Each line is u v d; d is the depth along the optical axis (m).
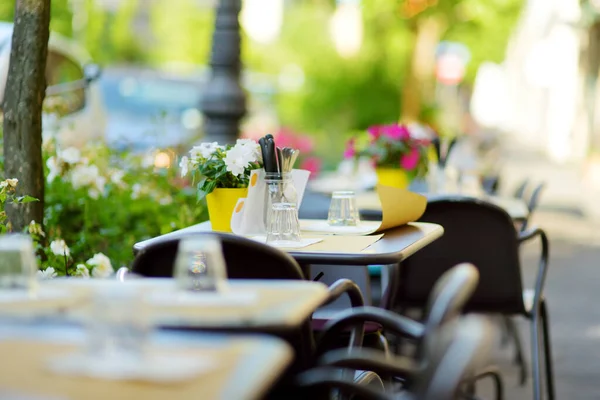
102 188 7.41
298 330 3.61
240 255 3.67
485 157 20.44
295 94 27.31
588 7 30.55
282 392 3.60
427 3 25.17
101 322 2.31
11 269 2.93
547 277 12.42
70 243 7.36
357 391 3.13
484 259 6.04
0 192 5.46
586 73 34.22
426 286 6.11
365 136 10.19
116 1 27.61
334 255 4.30
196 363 2.28
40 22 5.57
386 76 26.03
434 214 6.03
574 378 7.36
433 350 2.62
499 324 8.80
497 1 26.50
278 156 5.06
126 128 20.23
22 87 5.57
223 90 11.59
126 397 2.08
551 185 26.94
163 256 3.80
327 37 26.86
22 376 2.21
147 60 35.50
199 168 5.19
